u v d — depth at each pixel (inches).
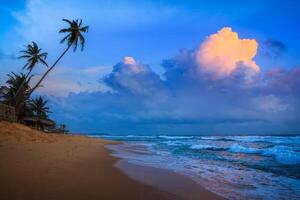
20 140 884.6
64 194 279.0
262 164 618.8
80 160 556.4
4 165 404.8
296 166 576.7
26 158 496.1
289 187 370.9
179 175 457.1
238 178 435.8
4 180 314.3
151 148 1257.4
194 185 378.0
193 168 549.3
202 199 306.5
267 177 445.7
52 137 1299.2
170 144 1721.2
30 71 1766.7
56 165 449.4
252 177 446.0
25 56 1749.5
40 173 369.1
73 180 346.3
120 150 1061.1
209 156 832.9
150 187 351.9
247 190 352.2
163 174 462.9
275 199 309.0
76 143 1211.9
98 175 400.8
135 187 344.5
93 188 317.4
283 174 476.7
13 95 1774.1
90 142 1514.5
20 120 1790.1
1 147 653.9
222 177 443.8
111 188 327.0
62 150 733.3
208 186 372.8
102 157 673.6
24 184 303.9
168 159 727.7
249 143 1835.6
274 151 904.3
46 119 1979.6
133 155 837.2
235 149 1107.3
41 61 1780.3
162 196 309.3
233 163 639.8
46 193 276.5
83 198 273.1
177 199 301.1
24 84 1795.0
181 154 908.0
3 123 1090.1
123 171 466.9
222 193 334.6
